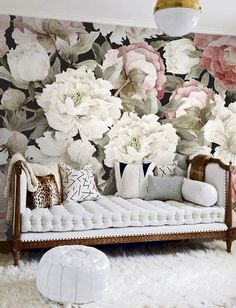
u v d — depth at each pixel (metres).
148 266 3.74
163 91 5.00
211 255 4.10
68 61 4.69
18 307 2.80
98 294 2.78
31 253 4.12
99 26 4.78
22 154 4.56
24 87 4.56
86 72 4.75
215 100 5.17
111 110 4.83
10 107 4.52
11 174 3.93
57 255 2.88
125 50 4.87
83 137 4.74
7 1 4.20
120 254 4.12
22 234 3.64
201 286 3.27
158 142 4.98
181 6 2.46
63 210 3.89
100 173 4.79
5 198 4.47
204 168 4.63
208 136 5.14
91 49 4.76
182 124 5.07
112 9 4.40
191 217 4.11
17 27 4.53
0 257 3.99
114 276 3.45
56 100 4.65
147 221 3.97
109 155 4.82
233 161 5.17
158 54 4.98
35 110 4.60
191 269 3.67
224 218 4.23
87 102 4.75
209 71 5.14
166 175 4.82
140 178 4.68
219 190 4.34
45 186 4.07
